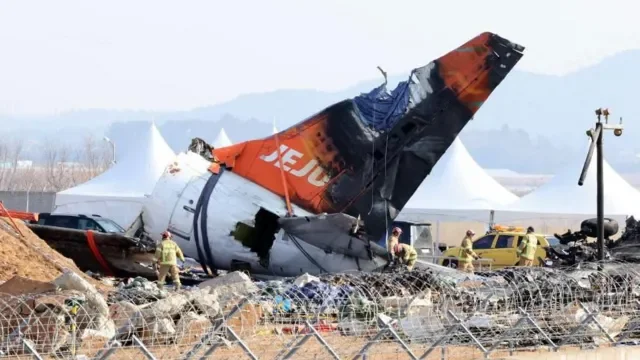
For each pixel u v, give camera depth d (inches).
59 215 6771.7
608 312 3528.5
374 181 5315.0
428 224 7367.1
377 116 5315.0
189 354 2662.4
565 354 3203.7
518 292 3395.7
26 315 2834.6
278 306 2984.7
